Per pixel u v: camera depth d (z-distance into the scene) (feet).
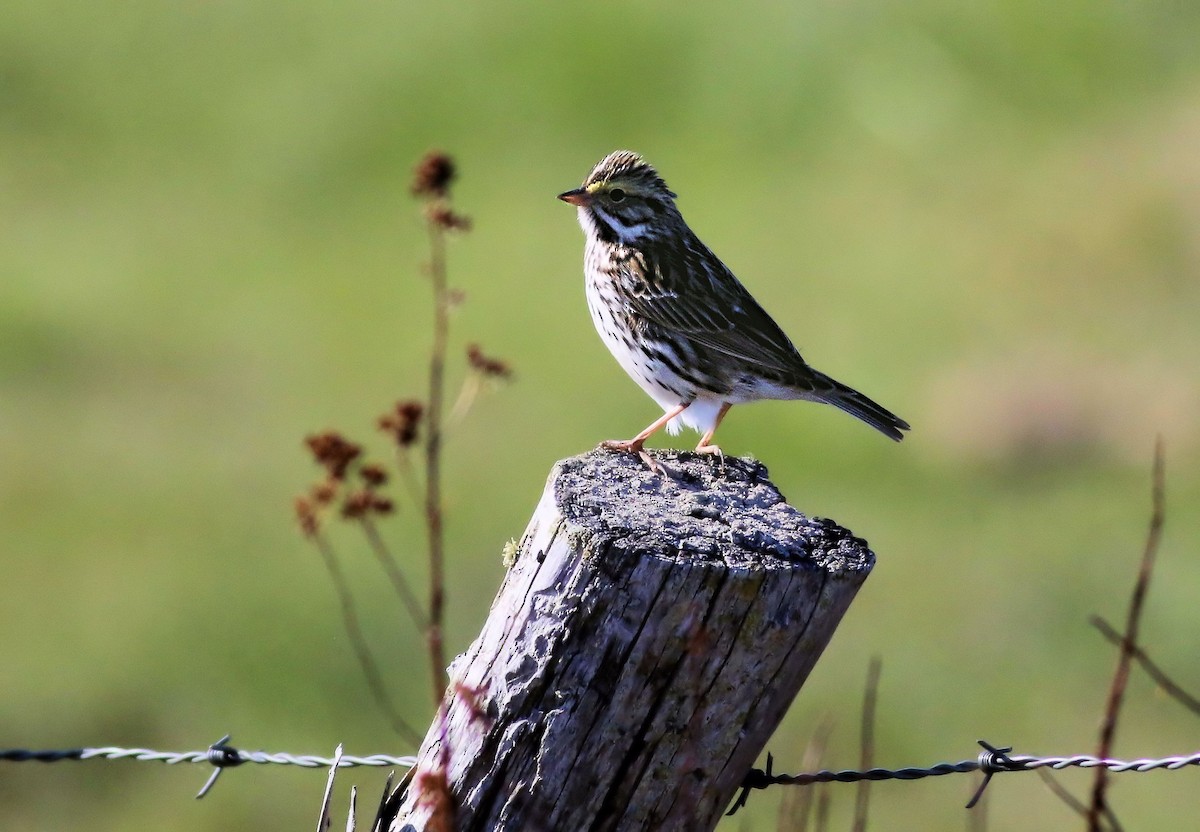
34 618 50.47
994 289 70.79
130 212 81.97
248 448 61.62
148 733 46.14
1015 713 45.14
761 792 40.24
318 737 45.96
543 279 73.56
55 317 71.05
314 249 78.43
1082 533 54.39
